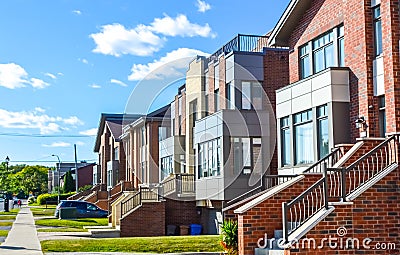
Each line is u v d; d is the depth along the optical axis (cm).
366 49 1727
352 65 1802
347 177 1511
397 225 1334
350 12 1816
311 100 1919
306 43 2147
